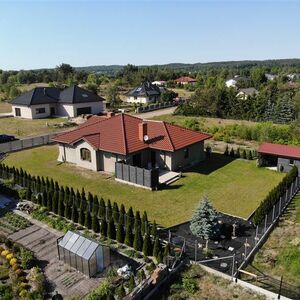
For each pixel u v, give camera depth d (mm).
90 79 130000
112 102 88438
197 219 20844
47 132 56281
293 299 15602
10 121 66062
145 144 34000
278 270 18250
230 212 25344
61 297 15258
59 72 142375
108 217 22922
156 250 18672
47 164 37844
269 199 24156
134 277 17109
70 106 69250
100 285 16469
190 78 158500
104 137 34906
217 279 17422
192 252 19578
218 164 37219
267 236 21781
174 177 32375
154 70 170625
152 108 82188
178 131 36438
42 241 20828
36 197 26188
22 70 163375
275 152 34531
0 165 32281
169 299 15977
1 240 20656
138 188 30266
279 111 62719
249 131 49219
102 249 17938
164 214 25000
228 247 20172
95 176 33438
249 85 131375
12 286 16547
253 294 16266
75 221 23188
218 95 68750
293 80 133750
